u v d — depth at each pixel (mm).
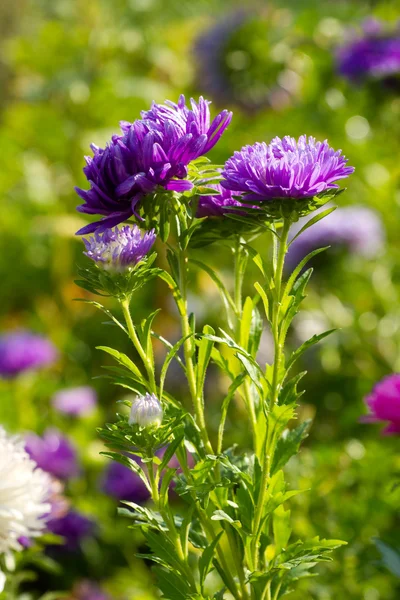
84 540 2281
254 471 1324
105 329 3504
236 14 3996
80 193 1254
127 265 1264
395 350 2930
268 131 4035
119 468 2381
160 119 1257
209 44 3984
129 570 2311
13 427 2625
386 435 1636
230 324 1357
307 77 3959
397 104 3365
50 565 1654
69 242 3754
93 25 4703
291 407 1268
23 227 4051
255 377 1264
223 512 1292
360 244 2822
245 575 1334
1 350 2920
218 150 3887
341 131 3719
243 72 3938
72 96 4320
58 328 3596
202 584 1297
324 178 1232
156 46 4699
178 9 5484
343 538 1714
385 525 1807
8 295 4000
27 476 1422
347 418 2309
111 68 4574
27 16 5180
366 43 3258
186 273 1311
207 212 1309
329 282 2943
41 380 3033
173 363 2996
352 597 1719
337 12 4496
